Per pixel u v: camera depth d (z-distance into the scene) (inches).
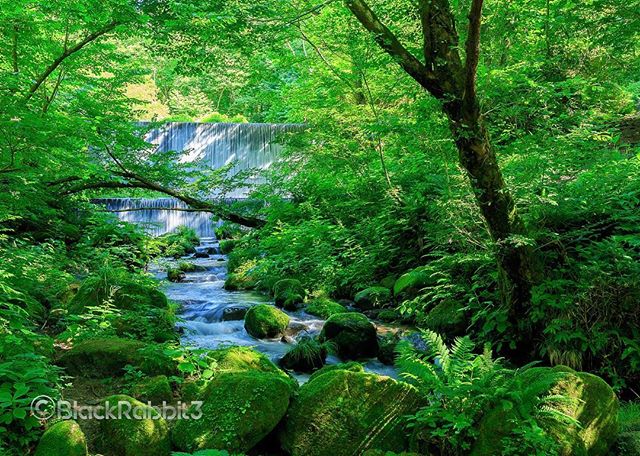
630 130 388.8
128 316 241.3
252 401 154.3
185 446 147.3
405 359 169.6
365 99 446.3
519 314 234.7
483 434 140.7
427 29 217.2
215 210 445.1
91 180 408.8
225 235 682.8
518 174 256.5
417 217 348.2
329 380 161.0
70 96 392.2
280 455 155.5
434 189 334.3
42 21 301.6
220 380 164.4
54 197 399.5
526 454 134.6
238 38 274.4
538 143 281.1
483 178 217.9
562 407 145.3
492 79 286.2
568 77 349.7
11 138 196.4
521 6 313.6
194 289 430.6
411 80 310.7
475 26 188.2
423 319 286.5
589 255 230.7
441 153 292.0
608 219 239.3
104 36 346.0
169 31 297.1
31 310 244.4
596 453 145.6
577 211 245.1
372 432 152.4
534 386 142.4
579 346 215.6
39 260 309.0
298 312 345.4
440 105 236.5
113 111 374.0
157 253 508.4
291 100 723.4
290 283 375.9
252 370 181.6
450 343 260.8
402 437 152.9
